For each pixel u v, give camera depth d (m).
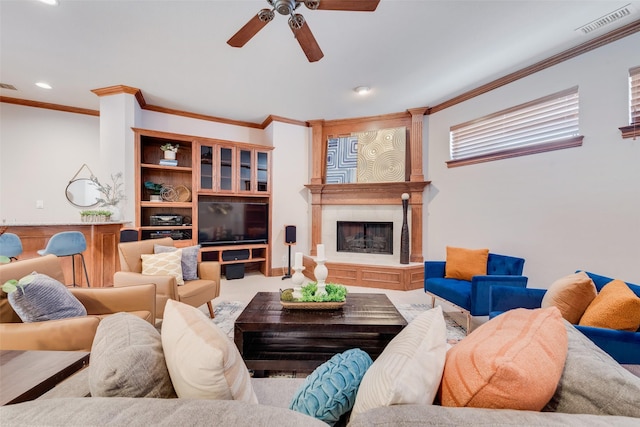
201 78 3.22
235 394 0.70
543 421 0.52
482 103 3.40
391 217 4.24
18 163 3.88
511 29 2.33
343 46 2.57
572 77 2.61
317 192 4.57
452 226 3.75
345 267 4.02
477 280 2.35
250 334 1.96
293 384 1.18
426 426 0.51
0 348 1.36
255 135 4.86
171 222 3.98
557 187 2.70
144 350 0.75
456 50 2.64
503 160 3.15
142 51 2.68
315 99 3.80
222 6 2.09
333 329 1.72
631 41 2.28
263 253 4.71
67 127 4.10
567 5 2.06
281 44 2.54
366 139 4.37
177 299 2.31
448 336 2.43
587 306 1.52
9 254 2.65
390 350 0.80
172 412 0.51
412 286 3.82
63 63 2.91
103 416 0.49
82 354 1.08
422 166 4.08
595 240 2.45
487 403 0.61
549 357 0.68
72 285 3.17
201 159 4.22
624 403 0.61
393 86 3.38
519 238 3.01
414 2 2.03
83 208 4.16
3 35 2.44
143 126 4.00
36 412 0.51
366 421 0.53
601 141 2.42
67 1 2.04
